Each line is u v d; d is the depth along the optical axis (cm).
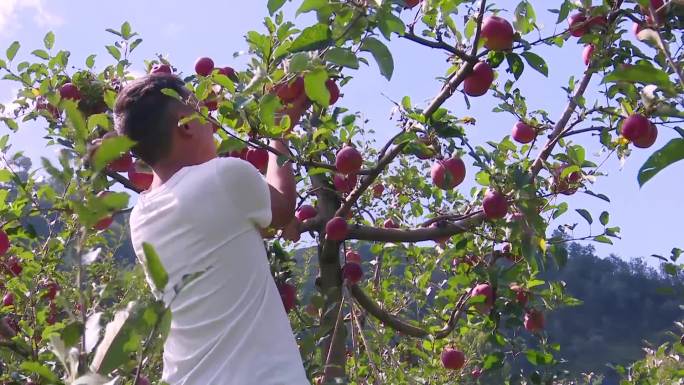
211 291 218
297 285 506
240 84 313
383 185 589
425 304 555
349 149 356
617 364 577
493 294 450
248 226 227
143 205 237
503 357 475
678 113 251
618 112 390
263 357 214
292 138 332
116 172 384
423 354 505
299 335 407
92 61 423
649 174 184
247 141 286
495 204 380
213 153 254
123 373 163
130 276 161
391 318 453
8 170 379
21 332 380
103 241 361
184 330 218
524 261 440
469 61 357
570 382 528
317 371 342
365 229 417
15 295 384
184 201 223
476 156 376
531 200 382
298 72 277
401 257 610
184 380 215
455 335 513
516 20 351
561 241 439
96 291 167
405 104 393
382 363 464
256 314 219
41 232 441
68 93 405
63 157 153
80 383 152
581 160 412
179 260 221
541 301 509
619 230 434
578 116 414
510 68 362
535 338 518
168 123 241
